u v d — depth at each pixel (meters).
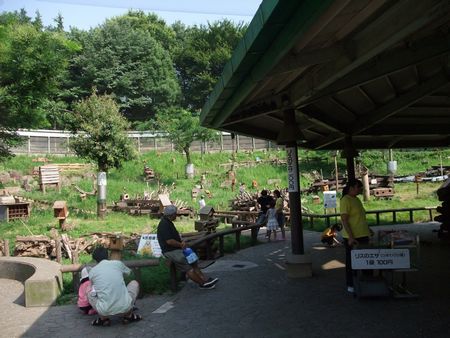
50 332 6.00
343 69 5.23
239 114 8.52
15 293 8.46
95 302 6.05
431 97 8.98
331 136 12.55
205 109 8.55
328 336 5.18
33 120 15.98
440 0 3.45
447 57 6.44
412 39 5.25
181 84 65.69
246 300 6.98
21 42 13.88
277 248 12.77
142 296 7.48
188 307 6.79
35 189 28.34
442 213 12.28
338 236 12.35
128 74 55.28
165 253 7.68
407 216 19.45
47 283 7.38
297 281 8.05
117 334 5.77
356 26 4.52
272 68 4.93
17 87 14.19
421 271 8.29
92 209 22.72
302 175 35.94
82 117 25.94
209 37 63.91
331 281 7.90
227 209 24.98
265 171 37.66
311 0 3.65
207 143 45.00
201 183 33.84
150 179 35.84
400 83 8.09
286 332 5.42
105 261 6.21
